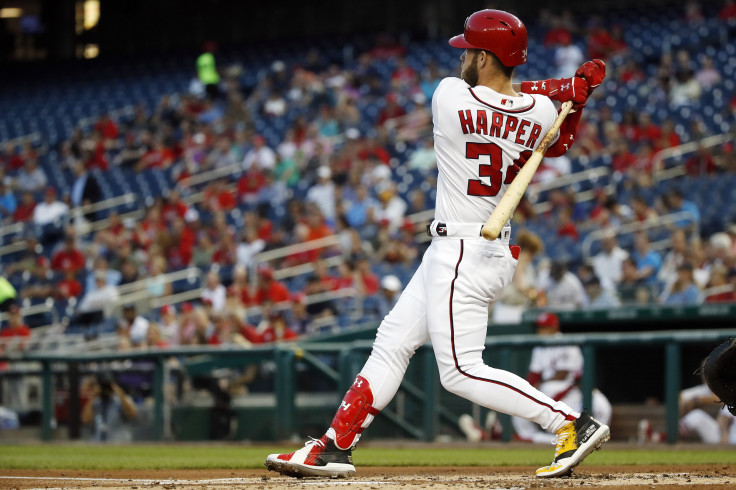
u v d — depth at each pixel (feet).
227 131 237.66
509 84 50.06
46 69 339.77
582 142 189.37
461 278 49.03
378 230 169.27
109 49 354.54
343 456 51.70
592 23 271.28
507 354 107.55
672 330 121.29
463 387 49.62
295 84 255.29
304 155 214.07
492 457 82.53
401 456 84.84
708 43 244.42
